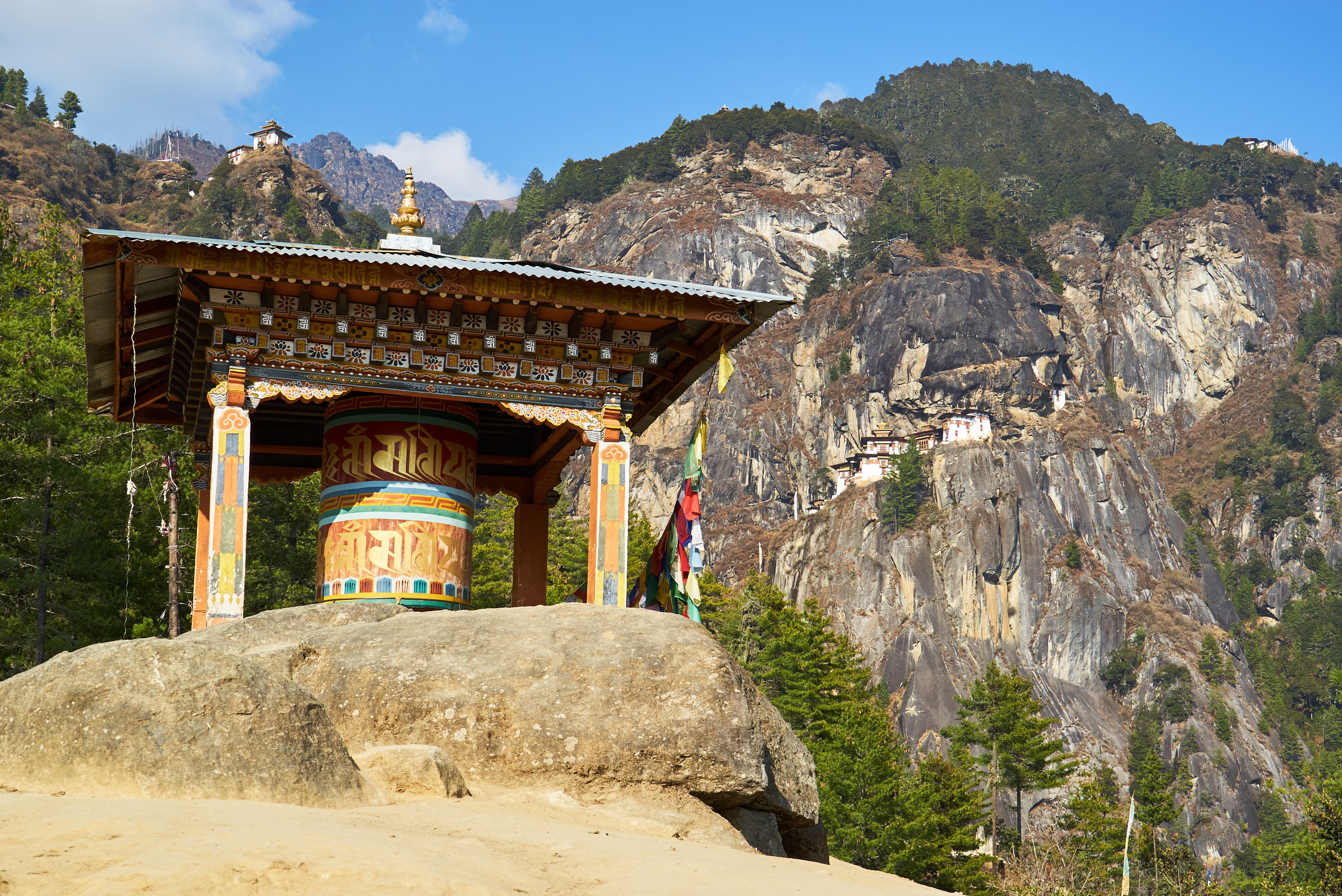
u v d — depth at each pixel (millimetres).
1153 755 98812
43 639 34469
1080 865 93875
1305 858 86750
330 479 20016
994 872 94625
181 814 8172
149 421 24312
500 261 19312
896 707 187000
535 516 24172
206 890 6699
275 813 8680
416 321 19109
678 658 12945
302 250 17359
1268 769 197375
